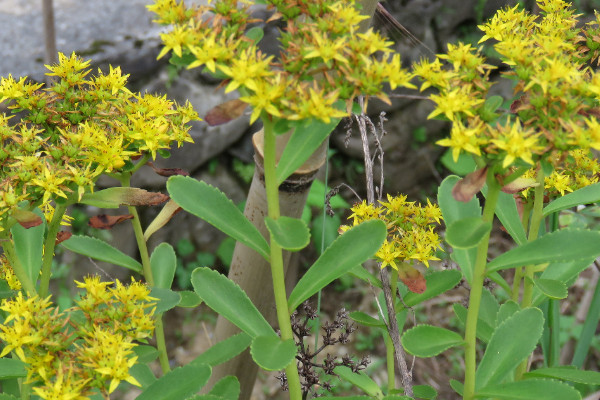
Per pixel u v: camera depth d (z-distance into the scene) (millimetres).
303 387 626
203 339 1025
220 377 670
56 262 942
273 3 542
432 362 974
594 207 745
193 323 1046
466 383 571
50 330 542
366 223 567
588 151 616
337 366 651
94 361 533
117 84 605
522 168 537
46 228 602
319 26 534
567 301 930
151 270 636
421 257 603
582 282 1027
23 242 592
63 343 541
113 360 532
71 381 530
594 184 604
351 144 1144
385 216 622
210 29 536
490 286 673
